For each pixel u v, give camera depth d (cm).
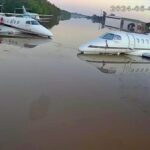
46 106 1059
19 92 1184
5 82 1302
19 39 2986
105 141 835
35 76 1456
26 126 881
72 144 801
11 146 763
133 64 2125
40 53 2172
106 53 2453
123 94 1303
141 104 1188
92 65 1912
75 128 902
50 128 884
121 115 1045
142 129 938
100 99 1203
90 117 1000
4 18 3581
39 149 762
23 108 1019
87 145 804
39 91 1224
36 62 1806
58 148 775
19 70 1548
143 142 846
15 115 953
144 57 2511
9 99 1093
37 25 3434
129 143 834
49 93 1212
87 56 2267
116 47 2444
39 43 2778
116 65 2014
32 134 836
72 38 3494
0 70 1508
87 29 5675
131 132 909
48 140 812
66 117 979
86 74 1620
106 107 1114
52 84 1345
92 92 1289
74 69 1720
